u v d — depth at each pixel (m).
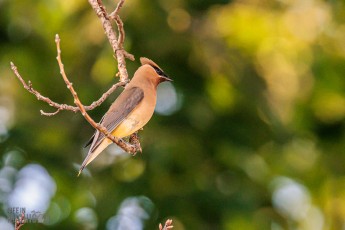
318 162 17.25
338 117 16.98
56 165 16.45
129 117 10.49
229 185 15.99
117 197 15.89
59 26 16.62
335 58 17.05
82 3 16.41
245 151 16.33
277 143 16.69
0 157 16.36
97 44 16.45
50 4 16.48
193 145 15.98
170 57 16.42
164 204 15.59
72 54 16.69
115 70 15.87
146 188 15.80
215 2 16.69
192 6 16.67
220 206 15.63
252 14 17.34
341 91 16.92
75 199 16.25
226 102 16.53
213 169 16.06
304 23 17.31
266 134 16.66
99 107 15.95
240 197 15.82
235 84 16.75
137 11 16.11
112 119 10.47
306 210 17.34
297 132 17.05
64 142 16.58
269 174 16.77
